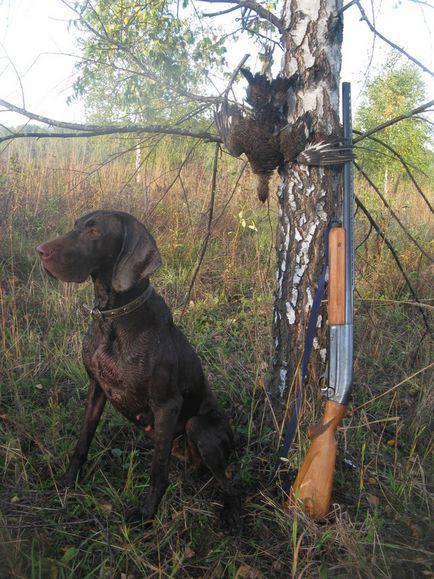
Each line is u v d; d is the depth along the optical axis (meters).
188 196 3.74
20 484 1.50
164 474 1.49
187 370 1.61
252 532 1.51
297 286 1.70
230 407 1.98
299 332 1.72
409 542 1.44
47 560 1.25
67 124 1.66
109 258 1.44
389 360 2.36
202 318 2.59
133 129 1.72
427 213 4.61
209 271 3.10
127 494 1.53
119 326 1.47
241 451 1.79
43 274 2.80
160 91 1.97
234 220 3.47
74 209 3.29
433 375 2.05
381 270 2.96
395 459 1.68
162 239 3.24
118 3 1.92
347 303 1.46
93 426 1.58
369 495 1.58
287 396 1.75
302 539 1.41
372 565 1.33
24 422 1.71
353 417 1.87
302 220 1.67
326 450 1.44
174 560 1.31
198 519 1.51
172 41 1.95
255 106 1.56
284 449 1.57
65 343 2.18
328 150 1.56
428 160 4.23
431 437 1.82
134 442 1.79
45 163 4.09
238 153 1.62
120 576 1.30
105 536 1.36
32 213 3.32
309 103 1.60
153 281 2.91
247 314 2.60
